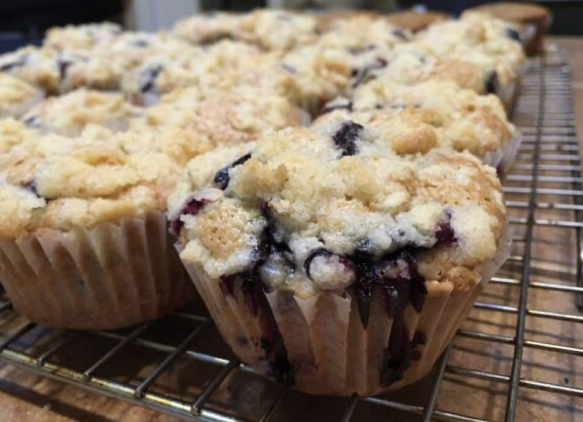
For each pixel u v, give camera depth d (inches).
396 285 3.8
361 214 4.0
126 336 5.1
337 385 4.3
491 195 4.5
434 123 5.5
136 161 5.2
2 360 4.6
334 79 8.2
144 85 8.9
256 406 4.3
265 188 4.2
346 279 3.8
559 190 6.5
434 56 8.2
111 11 17.5
